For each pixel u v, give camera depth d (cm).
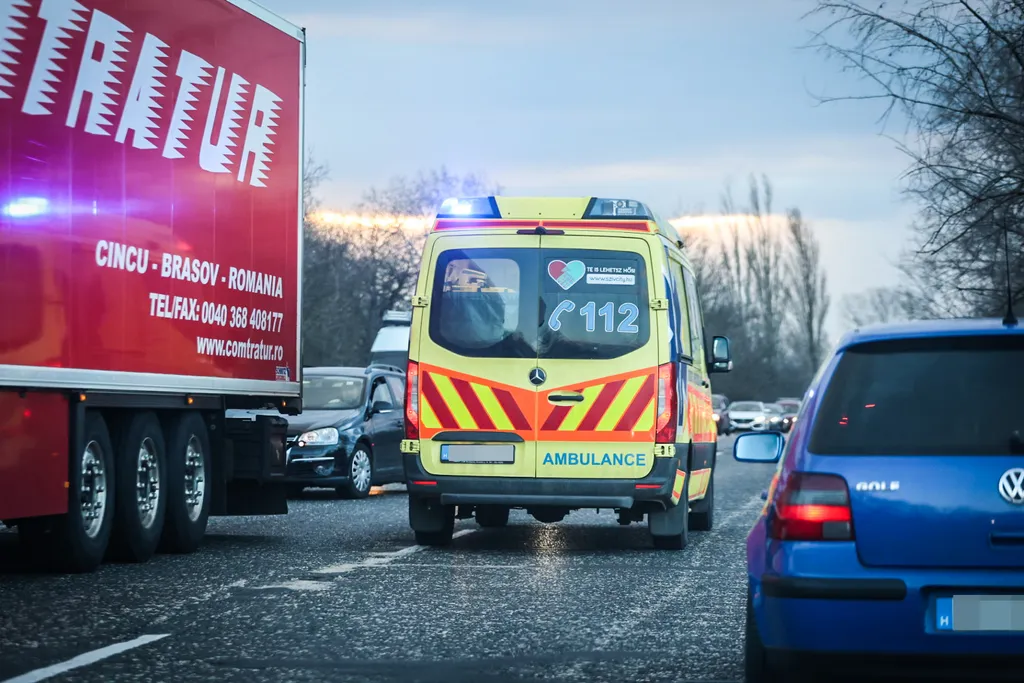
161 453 2467
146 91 2294
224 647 1564
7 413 1942
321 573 2241
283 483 2816
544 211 2558
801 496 1130
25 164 1962
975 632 1084
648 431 2488
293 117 2859
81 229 2109
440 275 2552
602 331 2509
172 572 2255
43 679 1384
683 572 2272
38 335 1995
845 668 1112
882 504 1109
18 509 1969
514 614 1808
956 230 3238
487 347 2517
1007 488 1095
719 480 5475
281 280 2816
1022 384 1136
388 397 4541
